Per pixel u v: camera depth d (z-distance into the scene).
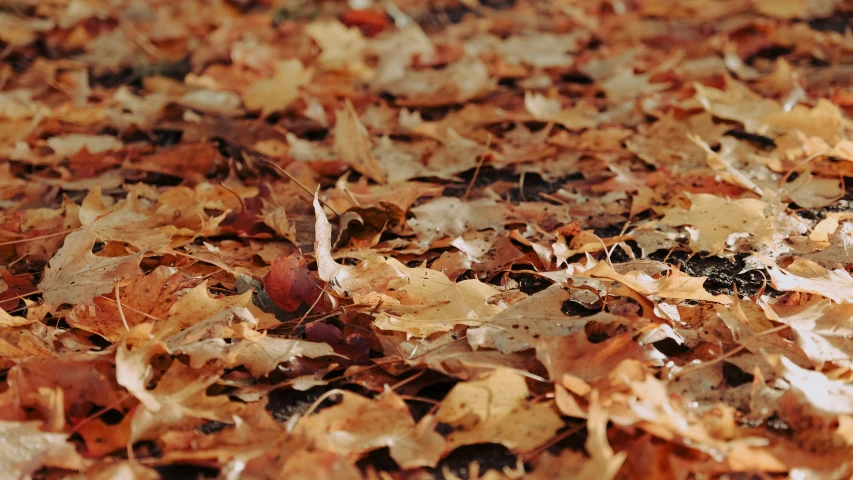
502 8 4.13
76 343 2.28
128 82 3.14
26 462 2.13
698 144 2.62
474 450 2.17
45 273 2.34
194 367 2.21
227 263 2.42
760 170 2.59
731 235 2.42
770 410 2.17
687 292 2.28
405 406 2.17
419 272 2.33
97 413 2.18
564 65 3.17
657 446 2.13
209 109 2.90
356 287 2.31
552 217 2.51
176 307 2.29
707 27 3.49
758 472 2.12
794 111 2.67
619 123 2.81
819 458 2.12
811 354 2.22
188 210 2.50
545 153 2.69
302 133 2.82
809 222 2.48
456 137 2.72
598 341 2.26
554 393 2.19
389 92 3.01
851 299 2.27
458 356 2.23
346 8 4.07
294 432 2.15
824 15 3.59
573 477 2.11
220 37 3.53
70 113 2.84
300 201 2.57
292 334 2.29
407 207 2.52
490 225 2.48
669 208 2.50
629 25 3.61
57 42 3.58
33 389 2.20
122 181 2.64
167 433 2.16
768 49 3.22
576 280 2.33
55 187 2.61
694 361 2.23
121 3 4.12
